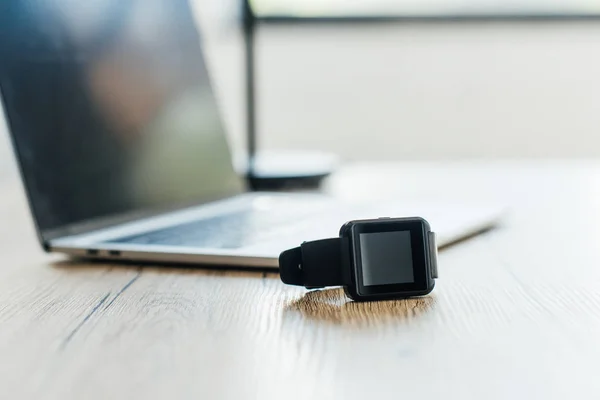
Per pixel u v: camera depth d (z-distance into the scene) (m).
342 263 0.54
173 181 0.79
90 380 0.42
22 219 0.91
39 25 0.66
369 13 1.95
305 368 0.43
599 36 2.03
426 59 2.09
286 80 2.09
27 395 0.41
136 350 0.46
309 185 1.21
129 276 0.60
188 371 0.43
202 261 0.61
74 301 0.54
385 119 2.13
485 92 2.11
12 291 0.56
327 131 2.13
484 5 1.94
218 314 0.51
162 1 0.83
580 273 0.60
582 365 0.43
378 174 1.50
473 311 0.51
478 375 0.43
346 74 2.10
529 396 0.41
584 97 2.09
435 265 0.54
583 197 1.05
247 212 0.78
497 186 1.22
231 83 1.83
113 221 0.70
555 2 1.93
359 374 0.43
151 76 0.79
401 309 0.52
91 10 0.71
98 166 0.70
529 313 0.51
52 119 0.66
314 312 0.51
